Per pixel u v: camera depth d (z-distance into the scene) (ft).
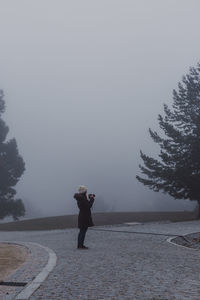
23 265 28.53
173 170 108.37
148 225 75.31
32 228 93.35
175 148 110.32
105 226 77.51
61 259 31.78
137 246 41.47
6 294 19.16
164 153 109.60
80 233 39.99
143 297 18.62
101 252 36.55
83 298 18.49
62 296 18.89
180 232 55.98
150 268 26.96
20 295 18.92
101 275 24.39
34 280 22.65
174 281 22.39
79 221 40.11
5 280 22.85
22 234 74.64
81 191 40.73
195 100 111.75
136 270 26.17
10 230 92.94
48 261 30.27
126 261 30.40
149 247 40.40
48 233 71.46
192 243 44.65
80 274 24.76
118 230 64.28
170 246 41.27
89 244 45.03
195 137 109.60
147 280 22.72
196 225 69.56
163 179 110.93
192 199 110.32
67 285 21.40
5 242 49.55
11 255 36.24
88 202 40.45
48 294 19.30
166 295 18.99
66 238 55.36
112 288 20.62
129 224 79.61
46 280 22.84
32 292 19.60
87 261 30.53
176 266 27.76
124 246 41.73
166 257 32.55
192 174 108.17
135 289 20.35
